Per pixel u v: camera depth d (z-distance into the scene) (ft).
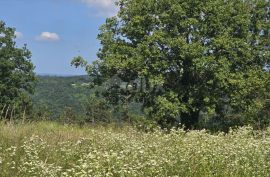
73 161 32.30
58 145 36.55
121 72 113.50
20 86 187.93
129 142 38.75
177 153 34.55
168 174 30.48
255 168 33.45
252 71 107.55
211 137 44.78
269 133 57.93
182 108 102.22
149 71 104.27
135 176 27.96
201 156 34.40
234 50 107.76
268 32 116.78
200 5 105.50
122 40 115.03
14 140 36.91
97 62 115.03
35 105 160.86
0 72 185.47
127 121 62.03
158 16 108.88
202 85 105.09
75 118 85.81
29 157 29.73
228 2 110.22
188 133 47.03
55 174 26.53
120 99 115.55
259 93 109.40
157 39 103.19
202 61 99.25
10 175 27.32
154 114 101.71
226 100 108.27
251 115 105.60
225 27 107.55
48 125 49.32
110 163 29.32
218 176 31.60
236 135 49.32
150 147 37.37
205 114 104.78
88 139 39.81
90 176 26.09
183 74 109.70
